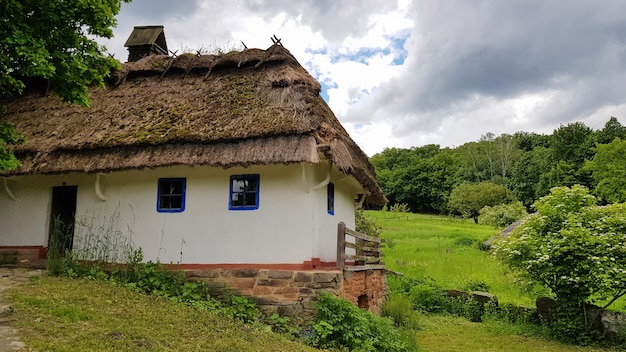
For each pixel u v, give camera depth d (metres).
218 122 9.52
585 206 11.20
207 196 9.63
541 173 53.81
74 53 8.31
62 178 10.74
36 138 10.69
